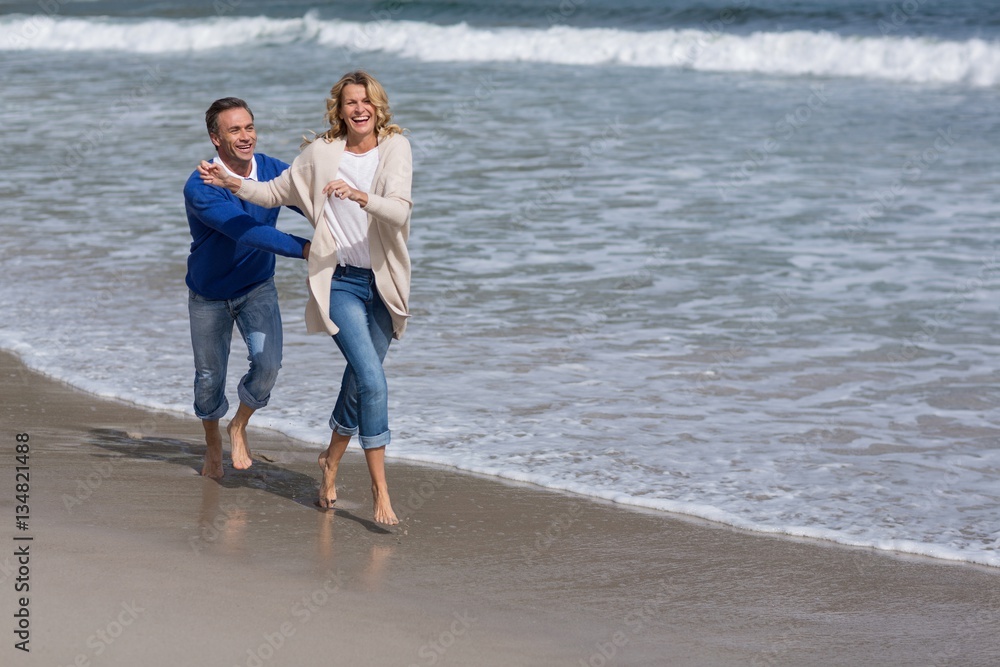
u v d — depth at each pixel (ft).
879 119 63.82
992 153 53.88
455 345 28.40
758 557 16.69
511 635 13.69
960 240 38.93
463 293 33.22
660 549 16.92
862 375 26.14
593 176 49.96
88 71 92.53
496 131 61.00
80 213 43.68
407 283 16.56
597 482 19.81
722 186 47.88
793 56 85.15
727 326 29.99
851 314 30.99
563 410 23.68
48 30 119.65
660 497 19.12
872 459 20.99
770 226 41.19
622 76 82.99
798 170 50.85
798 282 34.19
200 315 18.49
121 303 31.94
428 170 51.49
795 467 20.56
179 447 21.40
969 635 14.20
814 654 13.60
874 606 15.03
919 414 23.52
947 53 79.56
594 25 104.58
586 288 33.65
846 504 18.84
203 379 18.95
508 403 24.11
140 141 59.57
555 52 93.71
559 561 16.34
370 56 98.48
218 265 18.04
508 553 16.60
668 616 14.56
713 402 24.30
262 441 21.95
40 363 26.71
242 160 17.29
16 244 38.88
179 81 83.97
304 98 72.69
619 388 25.16
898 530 17.76
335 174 16.22
